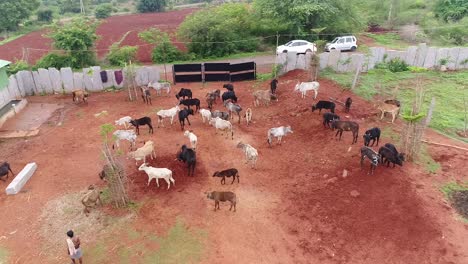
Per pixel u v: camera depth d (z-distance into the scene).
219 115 18.44
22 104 22.45
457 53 26.34
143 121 18.00
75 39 28.81
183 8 67.69
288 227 11.82
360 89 22.03
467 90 22.61
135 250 11.12
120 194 12.88
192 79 25.88
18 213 13.00
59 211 13.01
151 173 13.69
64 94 24.89
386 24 41.97
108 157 13.04
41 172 15.48
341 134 16.42
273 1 33.00
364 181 13.38
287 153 16.06
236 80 25.92
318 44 25.00
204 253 10.91
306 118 18.88
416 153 14.55
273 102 21.48
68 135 18.73
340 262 10.48
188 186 14.02
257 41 34.75
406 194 12.50
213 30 32.66
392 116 17.92
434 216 11.69
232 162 15.61
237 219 12.26
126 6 71.00
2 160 16.52
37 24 54.50
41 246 11.50
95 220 12.45
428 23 38.44
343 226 11.68
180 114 18.47
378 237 11.18
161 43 32.16
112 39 41.09
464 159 14.88
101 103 23.02
